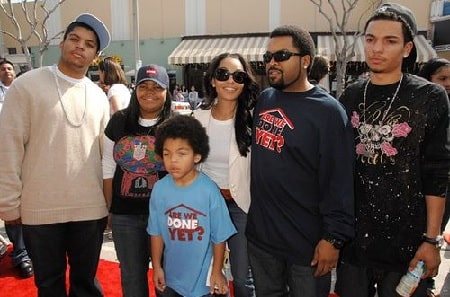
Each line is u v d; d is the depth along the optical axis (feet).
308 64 7.20
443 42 46.75
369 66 6.94
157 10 54.75
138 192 8.70
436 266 6.69
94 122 9.11
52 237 8.77
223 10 53.21
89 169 8.94
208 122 8.77
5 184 8.27
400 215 6.82
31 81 8.40
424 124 6.51
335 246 6.76
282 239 7.32
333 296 11.02
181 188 8.00
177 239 8.05
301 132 6.93
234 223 8.64
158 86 8.57
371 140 6.93
